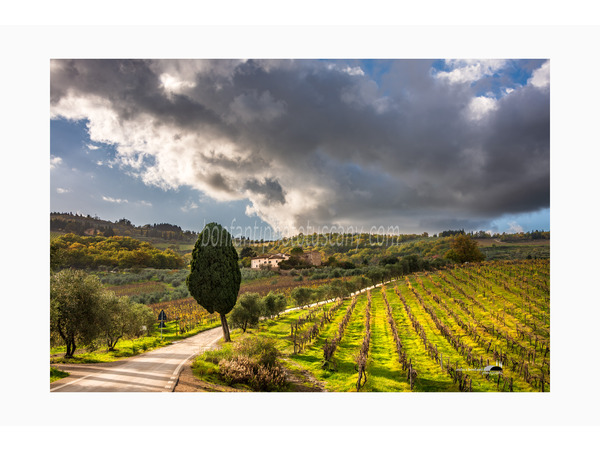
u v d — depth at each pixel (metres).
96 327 22.69
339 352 26.95
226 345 23.70
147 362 21.33
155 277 104.00
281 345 29.11
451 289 50.81
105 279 95.38
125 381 16.06
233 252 33.56
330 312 43.16
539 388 18.30
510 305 37.22
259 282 94.56
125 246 118.44
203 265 32.19
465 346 25.12
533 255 72.38
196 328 43.06
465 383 18.25
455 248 90.50
